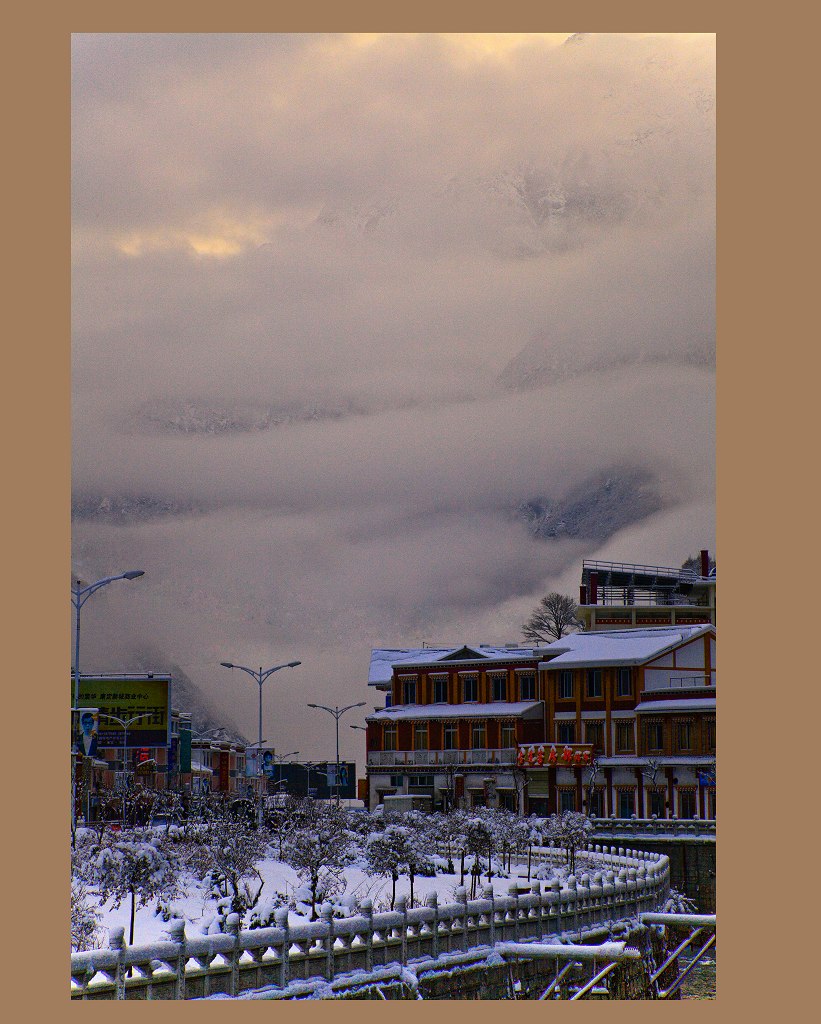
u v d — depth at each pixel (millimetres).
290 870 73250
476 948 49812
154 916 53594
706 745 122500
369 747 145875
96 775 124688
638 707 126625
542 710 137750
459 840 83250
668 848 107562
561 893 57906
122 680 137750
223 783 195625
